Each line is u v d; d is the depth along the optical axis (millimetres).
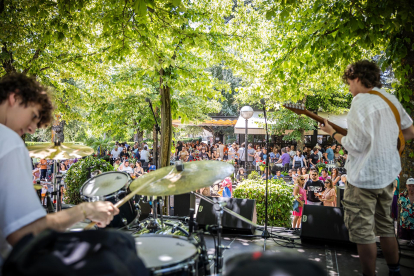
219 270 2438
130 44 5793
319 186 6359
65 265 740
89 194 3275
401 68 3988
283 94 6691
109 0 4855
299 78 6164
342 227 3893
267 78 6480
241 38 7141
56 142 4906
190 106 12398
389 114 2172
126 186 3379
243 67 7016
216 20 6695
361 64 2293
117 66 10594
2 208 1108
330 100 16141
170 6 4621
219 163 2682
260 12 6910
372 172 2166
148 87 11438
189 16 5949
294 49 5668
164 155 6383
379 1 3908
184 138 31391
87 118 12555
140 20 4758
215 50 6750
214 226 2510
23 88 1317
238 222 4398
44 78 8430
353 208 2260
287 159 13688
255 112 19141
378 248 3664
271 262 642
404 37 3990
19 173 1144
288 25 5855
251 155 15133
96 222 1406
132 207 3477
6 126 1306
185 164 2842
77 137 21234
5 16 5375
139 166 10984
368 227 2225
